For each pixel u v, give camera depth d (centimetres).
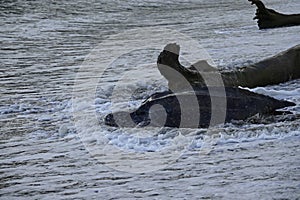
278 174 1367
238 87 2027
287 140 1659
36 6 6494
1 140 1798
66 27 5181
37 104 2280
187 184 1326
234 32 4362
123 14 6300
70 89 2547
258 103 1919
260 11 4325
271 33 4103
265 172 1386
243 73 2245
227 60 3095
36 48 3997
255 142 1650
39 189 1348
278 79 2333
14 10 6181
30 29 5009
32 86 2664
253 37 3988
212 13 6366
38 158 1597
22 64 3344
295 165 1433
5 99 2384
